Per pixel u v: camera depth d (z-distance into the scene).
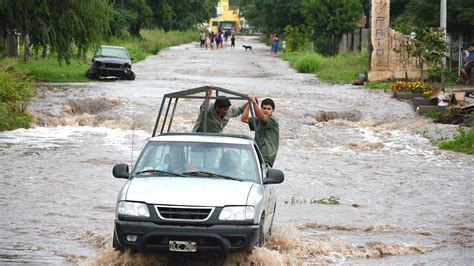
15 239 20.38
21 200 25.78
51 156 35.16
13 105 45.66
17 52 76.62
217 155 18.69
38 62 79.31
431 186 30.78
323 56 108.25
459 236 22.12
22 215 23.47
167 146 18.95
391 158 38.12
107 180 29.80
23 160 33.94
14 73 50.81
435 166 35.81
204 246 16.42
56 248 19.47
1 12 61.44
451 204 27.22
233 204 16.62
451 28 71.69
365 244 20.67
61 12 63.50
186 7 197.50
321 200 27.20
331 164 35.78
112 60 69.81
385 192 29.36
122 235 16.62
